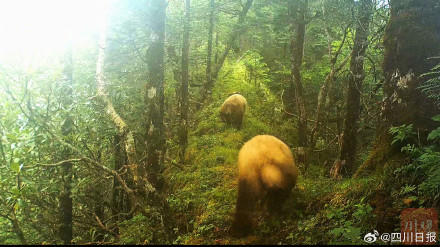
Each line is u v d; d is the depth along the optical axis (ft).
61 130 17.81
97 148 21.70
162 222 17.40
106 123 21.63
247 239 14.76
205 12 38.83
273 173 14.26
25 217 16.76
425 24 16.11
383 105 17.72
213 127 35.70
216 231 16.85
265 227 15.40
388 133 17.02
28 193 15.99
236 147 30.89
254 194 14.56
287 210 16.10
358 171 17.72
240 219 14.96
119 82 26.81
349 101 23.98
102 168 16.88
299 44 29.68
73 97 18.65
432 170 13.92
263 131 36.27
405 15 16.76
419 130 15.83
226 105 35.63
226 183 23.30
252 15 43.52
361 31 23.68
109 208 23.67
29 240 17.08
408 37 16.51
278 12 33.32
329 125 36.81
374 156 17.31
